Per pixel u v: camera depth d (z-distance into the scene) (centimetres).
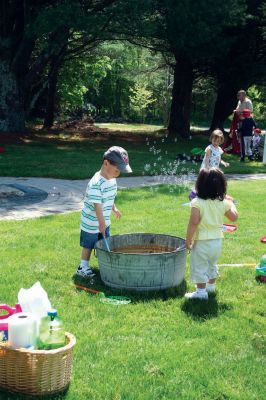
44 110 3158
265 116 4888
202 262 443
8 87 1889
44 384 293
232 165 1401
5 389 298
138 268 453
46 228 682
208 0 1634
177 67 2344
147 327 391
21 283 471
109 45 2733
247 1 2084
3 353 294
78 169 1187
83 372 323
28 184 1015
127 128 3125
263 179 1189
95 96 4784
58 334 305
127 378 319
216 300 449
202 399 300
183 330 387
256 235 670
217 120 2588
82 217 498
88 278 492
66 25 1520
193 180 1130
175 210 809
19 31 1902
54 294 450
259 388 313
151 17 1730
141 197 914
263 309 431
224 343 369
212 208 438
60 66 2456
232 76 2352
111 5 1662
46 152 1524
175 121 2381
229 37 1917
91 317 407
